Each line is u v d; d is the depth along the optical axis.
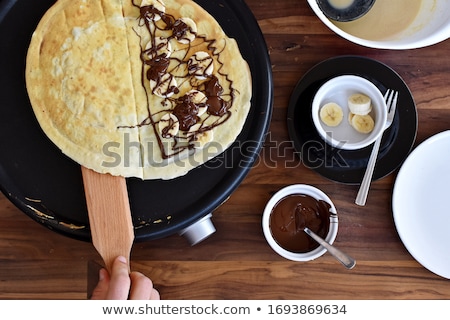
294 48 0.76
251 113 0.70
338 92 0.74
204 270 0.73
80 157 0.67
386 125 0.74
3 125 0.69
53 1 0.71
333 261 0.74
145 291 0.65
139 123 0.68
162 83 0.69
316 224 0.73
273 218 0.73
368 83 0.72
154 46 0.69
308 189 0.72
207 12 0.71
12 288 0.72
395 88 0.75
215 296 0.73
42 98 0.68
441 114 0.76
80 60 0.68
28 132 0.69
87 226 0.68
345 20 0.78
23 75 0.70
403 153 0.74
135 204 0.69
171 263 0.73
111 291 0.62
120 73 0.69
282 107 0.75
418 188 0.74
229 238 0.74
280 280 0.74
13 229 0.72
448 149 0.74
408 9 0.78
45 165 0.69
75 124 0.68
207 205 0.68
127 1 0.70
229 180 0.69
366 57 0.75
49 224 0.68
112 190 0.67
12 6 0.70
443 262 0.73
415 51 0.76
